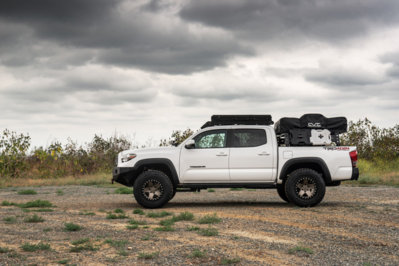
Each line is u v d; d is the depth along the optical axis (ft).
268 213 31.68
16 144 68.95
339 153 35.22
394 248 21.17
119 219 29.45
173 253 19.89
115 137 80.07
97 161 76.33
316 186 34.58
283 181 36.11
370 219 29.12
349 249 20.90
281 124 35.29
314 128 35.50
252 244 21.72
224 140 35.63
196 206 36.35
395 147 81.10
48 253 19.95
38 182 64.39
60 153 72.33
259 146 35.35
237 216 30.35
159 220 28.99
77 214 31.86
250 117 36.22
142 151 35.60
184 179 35.14
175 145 36.83
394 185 57.00
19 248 20.90
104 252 20.11
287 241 22.48
